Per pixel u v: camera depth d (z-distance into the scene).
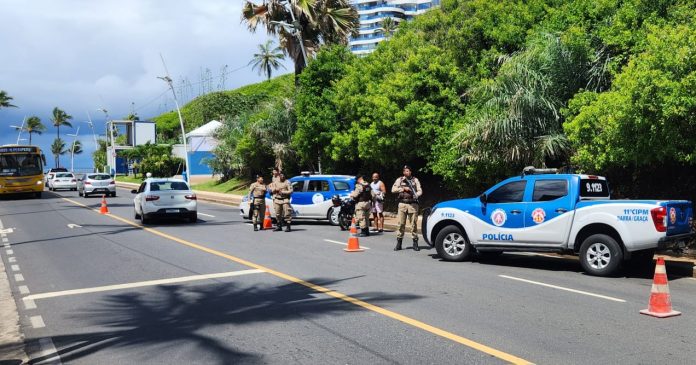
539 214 11.13
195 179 58.09
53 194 44.28
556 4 19.64
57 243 15.69
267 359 5.87
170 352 6.19
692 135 11.60
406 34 24.23
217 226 19.86
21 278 10.75
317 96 27.72
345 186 20.00
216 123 65.69
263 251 13.69
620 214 10.17
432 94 19.92
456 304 8.14
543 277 10.34
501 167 16.86
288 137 34.00
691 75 10.50
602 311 7.71
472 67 20.78
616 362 5.65
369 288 9.31
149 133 93.62
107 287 9.77
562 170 15.58
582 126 12.91
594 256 10.50
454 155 18.05
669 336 6.54
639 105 11.24
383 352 6.02
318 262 12.03
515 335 6.59
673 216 10.04
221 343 6.46
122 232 18.05
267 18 31.83
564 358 5.77
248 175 43.75
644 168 14.89
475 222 11.92
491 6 21.03
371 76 24.27
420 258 12.69
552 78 15.66
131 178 75.12
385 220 20.56
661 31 11.87
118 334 6.95
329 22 32.12
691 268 10.65
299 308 8.00
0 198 38.09
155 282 10.10
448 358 5.80
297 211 20.27
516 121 15.49
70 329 7.25
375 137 21.34
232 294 9.02
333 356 5.91
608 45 14.90
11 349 6.48
